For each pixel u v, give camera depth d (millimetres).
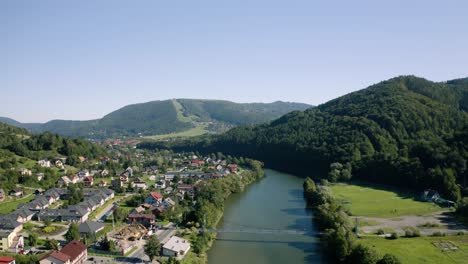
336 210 175000
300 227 172000
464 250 133125
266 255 140125
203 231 153750
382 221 172250
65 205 199750
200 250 139500
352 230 154250
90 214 191875
